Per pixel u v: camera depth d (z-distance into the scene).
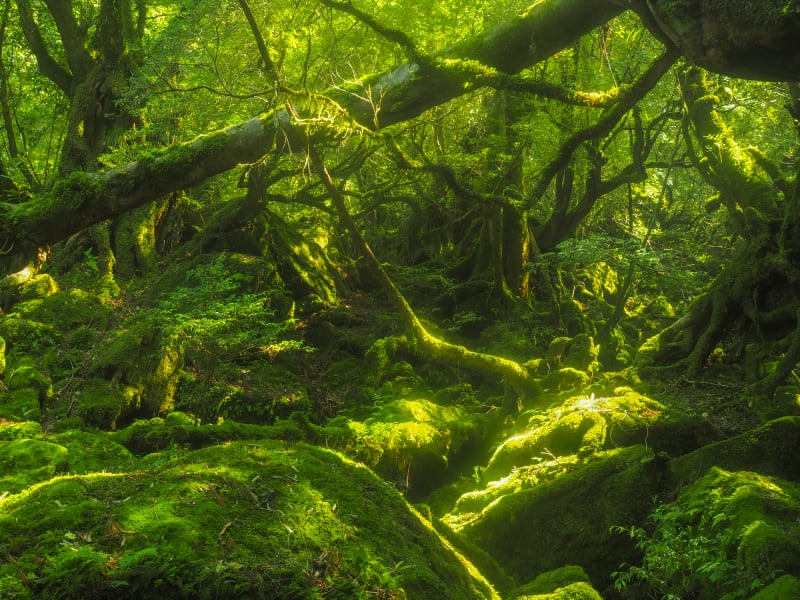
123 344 9.66
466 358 8.74
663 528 5.52
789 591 4.09
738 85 14.43
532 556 6.30
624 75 12.25
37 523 2.64
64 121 18.78
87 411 8.87
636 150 13.77
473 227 16.53
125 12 15.99
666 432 7.24
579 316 14.49
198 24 10.88
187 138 13.23
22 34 17.70
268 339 10.37
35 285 12.12
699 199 20.91
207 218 16.31
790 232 10.52
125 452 6.63
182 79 13.01
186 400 9.79
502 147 13.84
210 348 10.02
